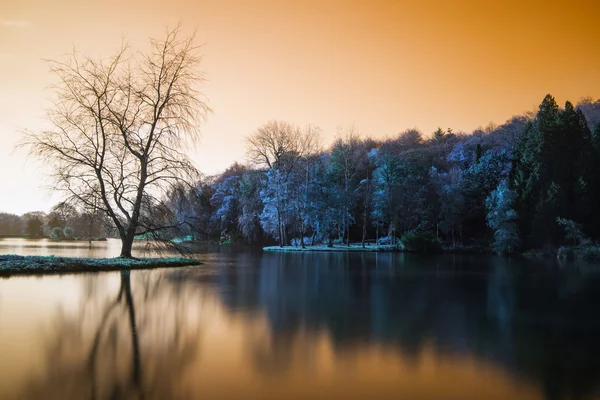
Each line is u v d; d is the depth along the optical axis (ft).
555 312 38.78
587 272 82.28
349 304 41.81
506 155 215.31
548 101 190.49
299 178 190.49
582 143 182.39
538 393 19.20
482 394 18.99
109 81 81.20
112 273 65.57
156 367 21.42
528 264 104.99
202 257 122.21
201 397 17.84
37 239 188.65
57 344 25.08
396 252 165.58
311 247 183.21
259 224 216.54
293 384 19.69
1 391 17.92
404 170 203.21
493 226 164.04
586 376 21.42
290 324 32.17
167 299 42.37
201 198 90.07
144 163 83.82
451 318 35.58
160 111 84.99
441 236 206.39
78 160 77.51
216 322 32.24
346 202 188.65
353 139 212.64
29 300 39.50
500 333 30.40
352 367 22.34
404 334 29.71
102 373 20.39
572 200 169.68
